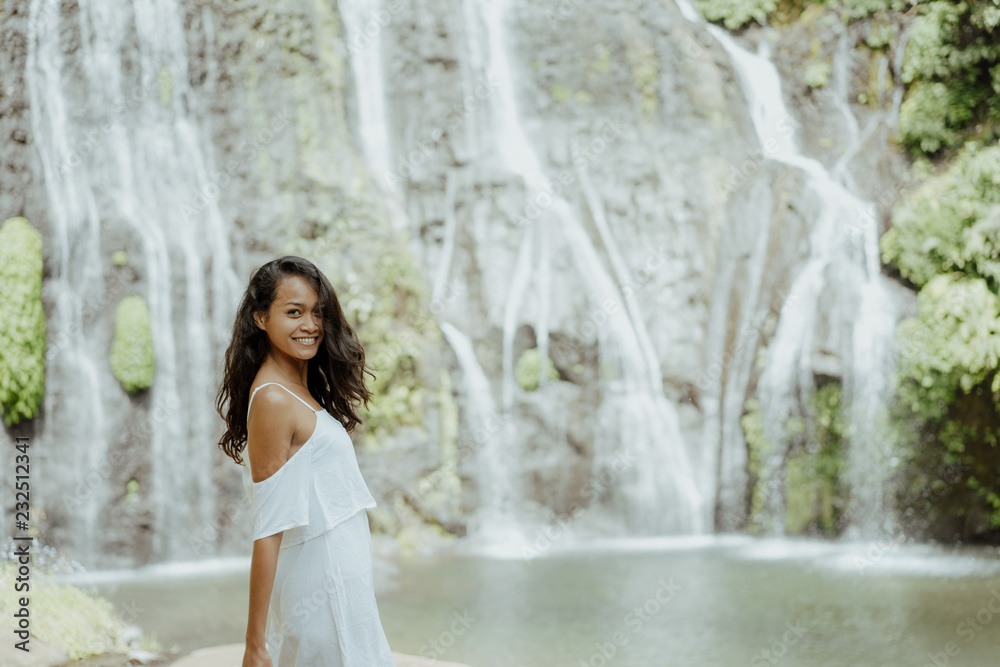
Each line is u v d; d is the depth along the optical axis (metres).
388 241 13.33
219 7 13.04
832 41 14.48
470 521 12.36
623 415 13.26
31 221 11.03
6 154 10.99
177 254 11.95
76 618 6.14
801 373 12.59
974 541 11.48
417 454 12.32
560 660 6.29
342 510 2.38
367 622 2.38
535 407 13.11
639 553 11.23
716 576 9.50
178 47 12.61
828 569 9.84
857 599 8.21
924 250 11.87
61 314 11.04
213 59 12.93
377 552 11.40
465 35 14.74
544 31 14.91
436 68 14.64
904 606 7.88
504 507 12.66
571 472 12.97
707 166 14.34
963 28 12.74
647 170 14.30
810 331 12.62
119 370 11.16
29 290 10.72
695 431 13.23
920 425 11.80
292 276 2.49
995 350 10.89
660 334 13.59
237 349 2.52
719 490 12.90
